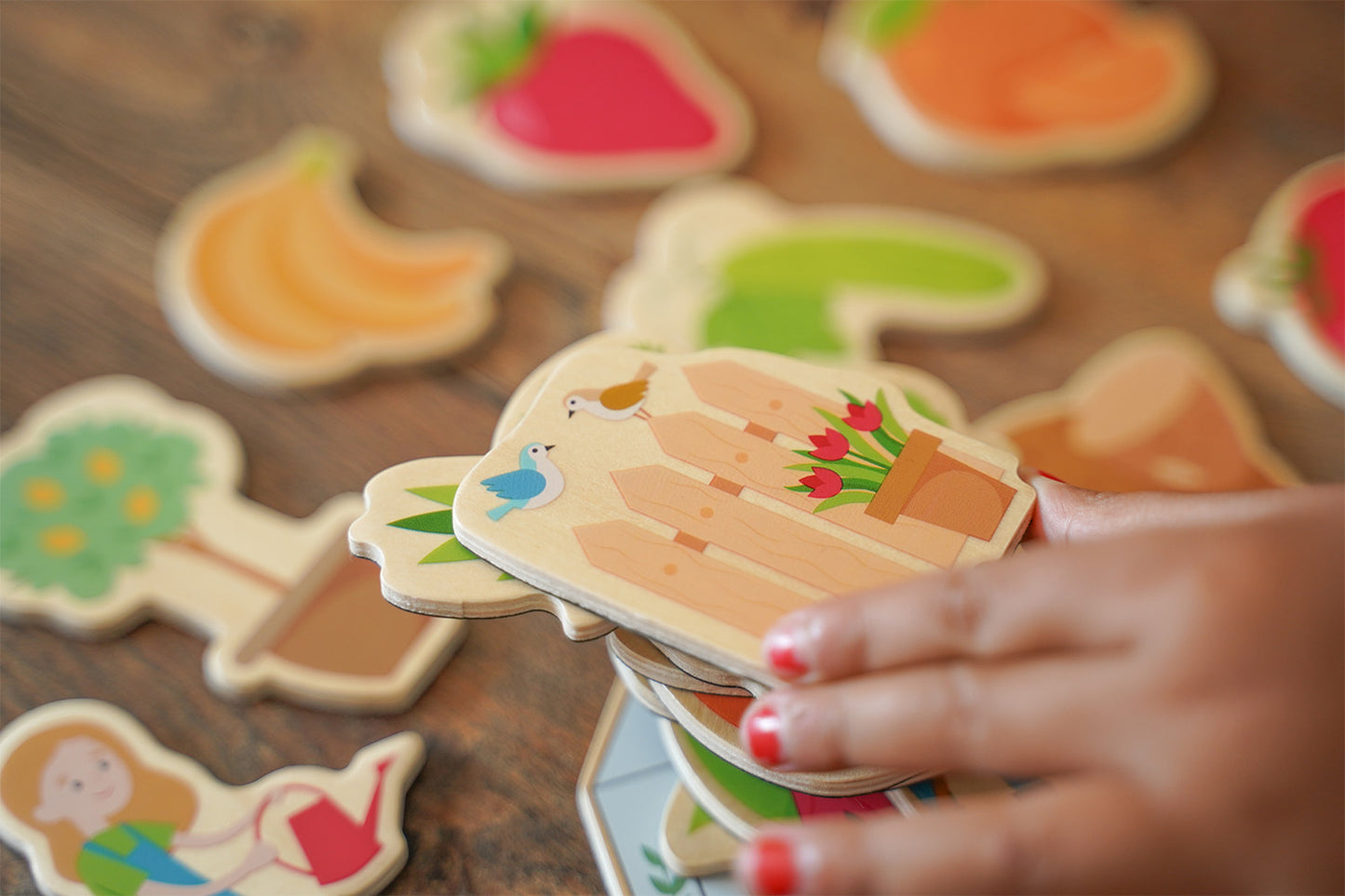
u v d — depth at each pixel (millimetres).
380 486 297
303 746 319
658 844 312
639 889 309
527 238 370
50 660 325
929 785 302
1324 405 356
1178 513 292
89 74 386
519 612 290
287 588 330
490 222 372
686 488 293
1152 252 372
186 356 354
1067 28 396
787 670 274
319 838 310
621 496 292
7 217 367
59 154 375
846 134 387
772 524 291
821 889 262
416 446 347
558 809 315
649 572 286
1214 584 261
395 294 360
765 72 393
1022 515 294
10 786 312
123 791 313
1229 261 371
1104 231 375
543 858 312
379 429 349
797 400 302
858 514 292
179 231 366
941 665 268
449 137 378
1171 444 349
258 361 350
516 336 359
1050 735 262
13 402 348
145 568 331
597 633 287
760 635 282
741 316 360
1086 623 263
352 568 332
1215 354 360
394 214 371
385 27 395
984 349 362
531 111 382
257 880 307
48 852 308
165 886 306
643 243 370
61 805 312
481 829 314
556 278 366
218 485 340
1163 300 367
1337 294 364
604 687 324
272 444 346
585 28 394
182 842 309
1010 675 265
